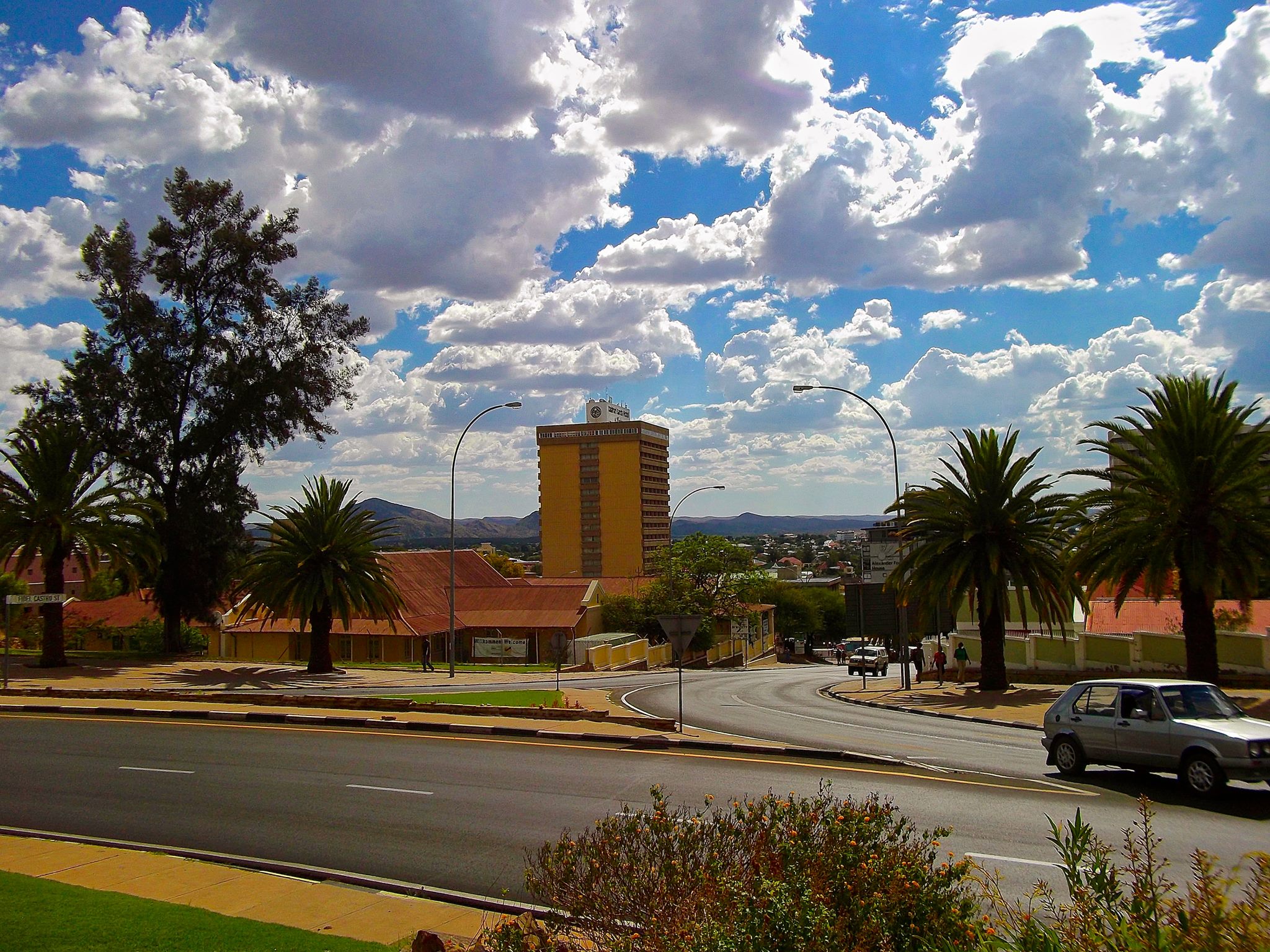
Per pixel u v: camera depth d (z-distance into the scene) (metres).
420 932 6.75
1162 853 10.23
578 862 6.61
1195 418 24.64
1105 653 31.98
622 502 136.38
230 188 42.81
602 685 37.91
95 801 13.48
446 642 61.19
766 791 13.38
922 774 14.97
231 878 9.63
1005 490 30.94
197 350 41.56
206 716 22.27
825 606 110.62
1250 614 31.48
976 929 5.14
